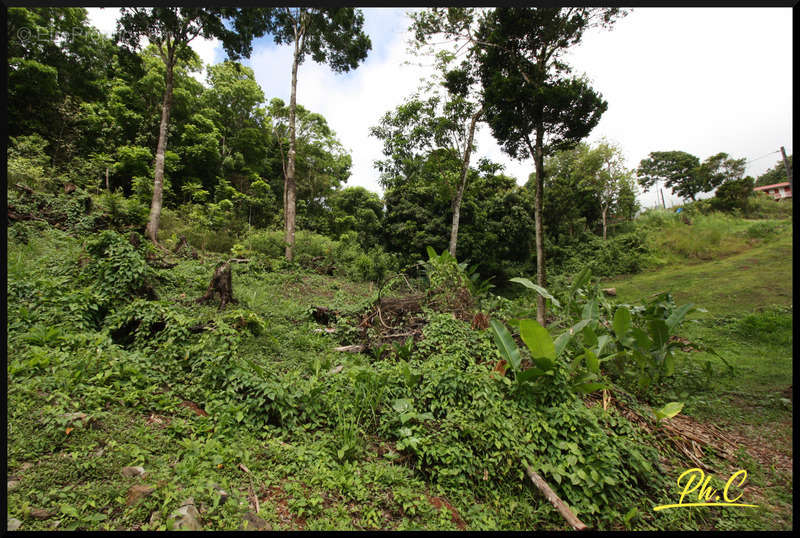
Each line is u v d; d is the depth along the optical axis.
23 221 8.71
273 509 2.60
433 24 10.95
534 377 4.14
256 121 30.56
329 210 30.44
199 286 8.00
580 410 3.78
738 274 13.59
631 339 5.68
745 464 4.05
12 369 3.28
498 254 19.08
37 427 2.77
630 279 16.98
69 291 5.37
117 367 3.88
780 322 8.19
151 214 11.69
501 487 3.37
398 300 8.48
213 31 12.92
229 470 2.88
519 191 23.34
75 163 15.34
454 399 4.28
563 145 8.29
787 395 5.39
